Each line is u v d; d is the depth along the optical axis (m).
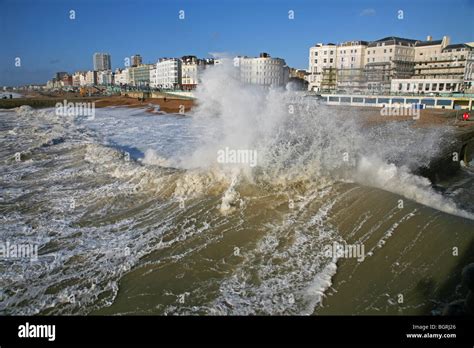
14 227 8.00
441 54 79.75
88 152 15.20
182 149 15.83
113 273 6.14
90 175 11.80
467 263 5.80
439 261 5.93
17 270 6.29
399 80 72.06
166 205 8.88
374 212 7.46
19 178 11.74
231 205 8.41
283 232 7.16
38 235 7.61
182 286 5.72
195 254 6.58
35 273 6.20
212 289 5.62
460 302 5.07
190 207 8.60
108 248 6.96
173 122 29.05
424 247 6.29
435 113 38.97
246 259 6.36
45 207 9.12
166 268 6.21
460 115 36.47
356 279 5.71
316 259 6.26
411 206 7.58
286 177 9.46
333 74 86.25
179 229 7.58
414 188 9.04
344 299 5.30
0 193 10.20
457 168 15.14
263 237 7.02
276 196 8.69
